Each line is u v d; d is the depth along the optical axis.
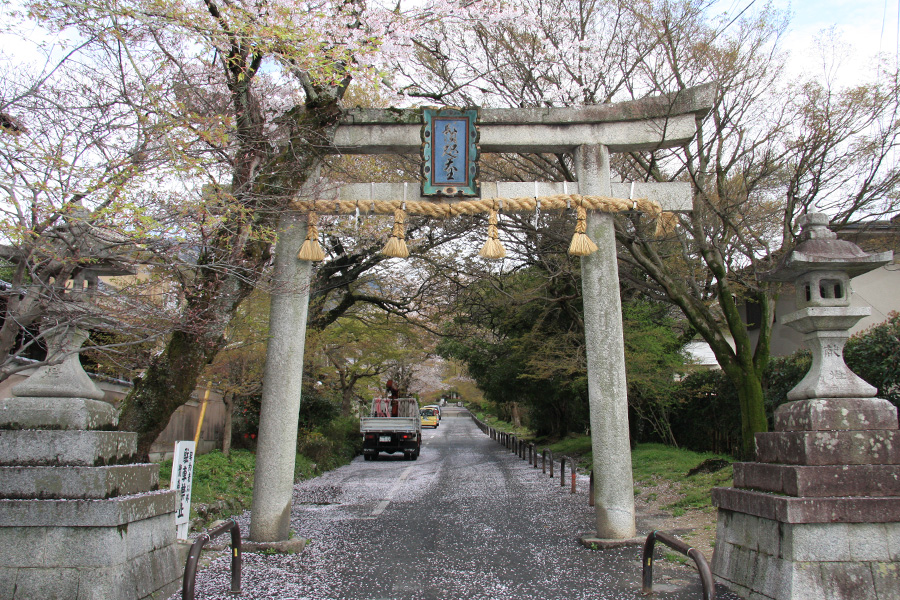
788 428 5.39
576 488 13.66
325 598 5.74
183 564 6.30
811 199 9.73
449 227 13.68
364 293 16.92
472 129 8.28
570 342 17.45
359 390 28.86
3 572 4.55
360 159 12.70
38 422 4.93
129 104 5.26
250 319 11.17
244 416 17.19
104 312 5.10
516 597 5.76
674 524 8.92
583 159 8.43
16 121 4.99
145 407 6.88
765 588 4.95
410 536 8.68
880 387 10.51
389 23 8.44
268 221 7.48
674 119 8.41
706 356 23.69
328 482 15.57
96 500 4.65
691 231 10.77
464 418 67.75
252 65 7.15
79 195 4.68
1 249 5.38
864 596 4.57
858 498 4.74
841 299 5.42
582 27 11.00
